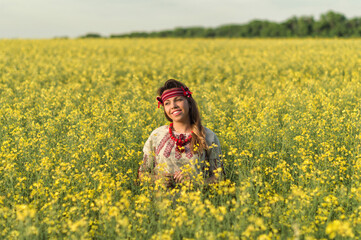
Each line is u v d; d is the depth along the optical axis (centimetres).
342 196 284
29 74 1186
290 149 414
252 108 650
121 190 309
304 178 326
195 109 316
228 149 412
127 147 433
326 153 351
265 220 263
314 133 482
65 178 309
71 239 234
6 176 331
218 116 573
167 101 310
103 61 1648
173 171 316
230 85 997
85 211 278
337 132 469
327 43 2744
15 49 2195
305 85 932
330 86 877
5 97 753
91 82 1109
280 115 621
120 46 2733
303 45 2612
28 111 612
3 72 1202
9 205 302
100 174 301
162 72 1253
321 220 252
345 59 1450
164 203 256
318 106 670
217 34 7431
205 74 1207
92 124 570
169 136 319
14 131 466
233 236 221
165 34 7019
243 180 304
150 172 337
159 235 225
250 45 2841
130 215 261
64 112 596
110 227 249
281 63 1410
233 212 267
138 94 770
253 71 1279
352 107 657
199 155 312
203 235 234
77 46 2669
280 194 311
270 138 455
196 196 248
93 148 407
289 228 251
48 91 819
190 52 2189
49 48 2406
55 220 254
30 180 342
